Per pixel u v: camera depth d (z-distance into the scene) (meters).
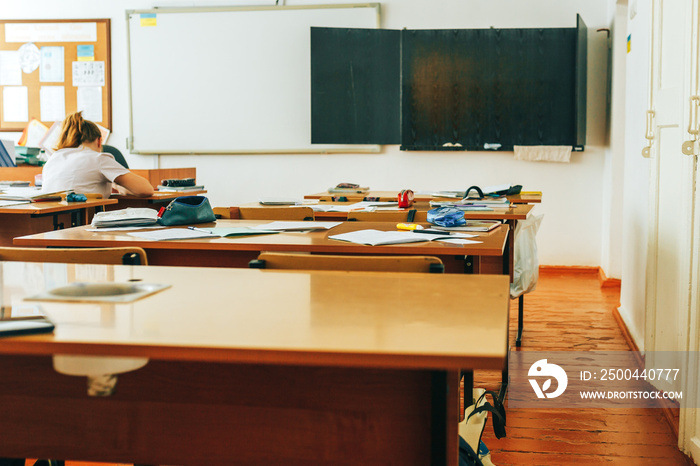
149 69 5.97
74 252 1.72
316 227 2.38
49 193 3.68
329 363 0.79
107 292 1.13
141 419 1.05
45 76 6.09
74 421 1.06
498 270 2.75
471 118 5.66
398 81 5.67
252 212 2.93
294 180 5.97
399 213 2.83
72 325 0.90
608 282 5.16
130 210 2.66
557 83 5.54
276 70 5.88
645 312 2.85
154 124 6.01
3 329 0.84
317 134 5.67
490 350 0.79
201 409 1.03
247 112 5.93
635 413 2.58
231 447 1.02
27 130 6.08
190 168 5.23
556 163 5.68
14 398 1.08
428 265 1.47
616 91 5.14
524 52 5.55
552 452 2.23
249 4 5.87
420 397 0.96
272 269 1.53
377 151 5.82
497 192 3.92
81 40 6.03
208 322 0.92
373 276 1.31
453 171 5.79
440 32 5.61
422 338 0.84
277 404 1.01
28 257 1.72
